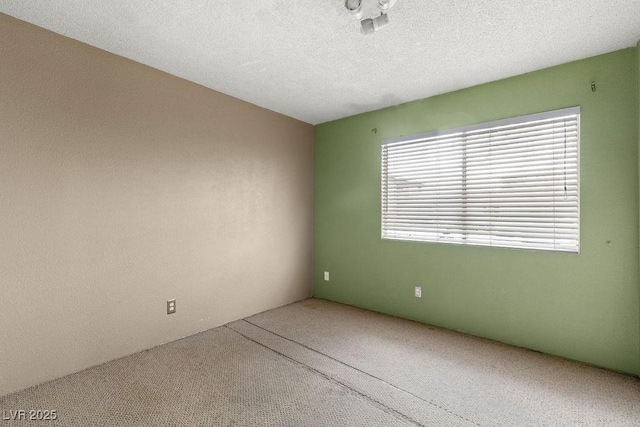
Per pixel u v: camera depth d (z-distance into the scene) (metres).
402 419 1.79
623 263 2.29
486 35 2.13
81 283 2.27
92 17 1.97
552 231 2.56
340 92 3.16
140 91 2.58
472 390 2.08
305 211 4.21
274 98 3.36
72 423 1.73
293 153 4.03
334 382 2.17
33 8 1.88
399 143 3.48
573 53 2.35
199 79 2.91
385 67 2.62
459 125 3.04
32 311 2.05
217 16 1.97
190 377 2.22
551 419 1.79
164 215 2.76
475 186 2.95
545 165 2.59
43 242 2.09
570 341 2.49
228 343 2.79
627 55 2.26
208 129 3.09
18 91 1.97
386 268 3.58
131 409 1.86
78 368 2.27
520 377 2.23
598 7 1.83
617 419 1.79
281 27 2.08
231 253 3.33
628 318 2.28
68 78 2.19
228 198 3.29
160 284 2.74
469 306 3.00
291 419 1.79
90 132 2.30
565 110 2.47
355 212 3.86
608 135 2.32
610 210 2.32
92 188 2.32
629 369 2.28
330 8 1.89
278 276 3.86
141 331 2.62
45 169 2.09
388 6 1.72
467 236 3.01
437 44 2.26
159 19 2.00
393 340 2.86
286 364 2.42
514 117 2.71
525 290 2.69
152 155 2.67
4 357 1.95
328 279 4.16
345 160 3.96
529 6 1.83
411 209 3.40
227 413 1.83
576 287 2.46
